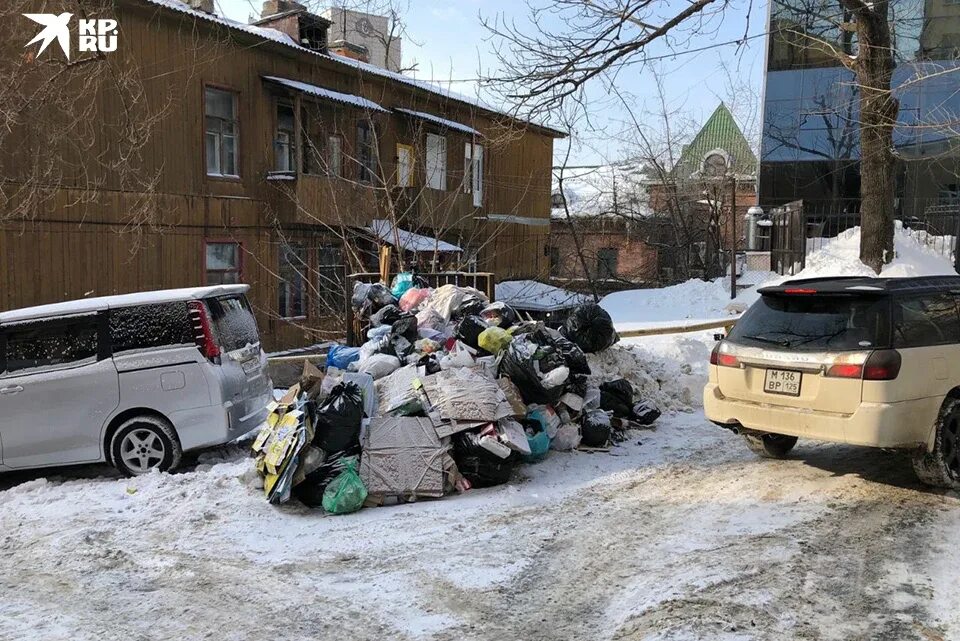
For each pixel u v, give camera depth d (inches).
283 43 757.9
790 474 245.3
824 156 946.1
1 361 273.1
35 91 517.0
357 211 799.7
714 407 247.4
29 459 271.0
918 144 861.2
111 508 230.5
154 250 670.5
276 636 145.1
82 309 276.8
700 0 388.5
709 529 197.0
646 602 153.6
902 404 209.9
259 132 767.1
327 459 228.5
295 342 810.8
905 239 680.4
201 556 188.7
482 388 250.2
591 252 1565.0
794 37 906.1
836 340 219.9
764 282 693.3
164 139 670.5
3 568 185.0
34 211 552.7
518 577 170.2
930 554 176.4
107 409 271.9
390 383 266.2
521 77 426.6
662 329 495.5
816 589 158.1
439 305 343.9
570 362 294.4
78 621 153.9
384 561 181.5
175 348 275.3
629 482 243.4
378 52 1098.1
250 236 761.0
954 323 230.8
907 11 840.9
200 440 274.1
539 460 269.0
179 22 673.6
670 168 1439.5
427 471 230.8
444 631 145.6
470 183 1045.2
